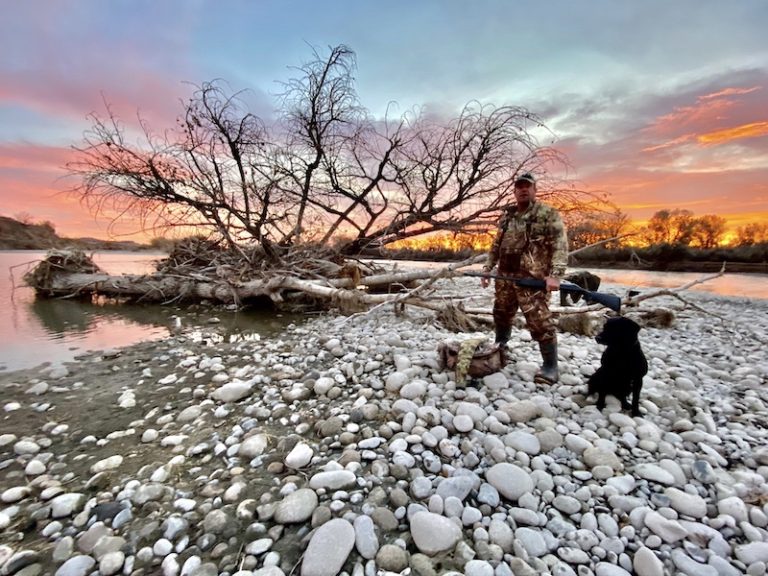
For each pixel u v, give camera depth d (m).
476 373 4.10
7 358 5.65
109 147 8.54
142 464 2.90
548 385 3.99
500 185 8.97
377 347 5.31
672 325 7.93
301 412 3.65
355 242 11.62
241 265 10.89
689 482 2.60
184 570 1.94
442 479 2.56
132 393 4.19
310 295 9.76
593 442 3.01
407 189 9.67
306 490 2.45
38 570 1.99
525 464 2.76
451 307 7.11
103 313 9.38
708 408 3.65
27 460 3.00
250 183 9.68
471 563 1.93
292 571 1.95
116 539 2.14
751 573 1.91
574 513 2.32
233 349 5.87
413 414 3.32
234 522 2.27
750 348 6.20
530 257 3.93
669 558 2.01
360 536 2.09
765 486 2.48
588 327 6.74
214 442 3.18
